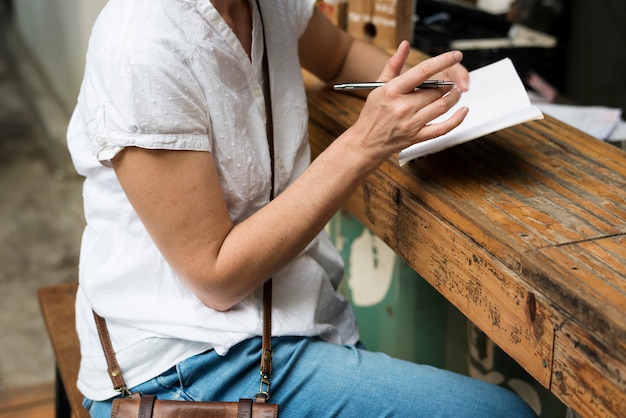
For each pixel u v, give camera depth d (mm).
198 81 1153
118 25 1123
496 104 1233
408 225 1242
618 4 3170
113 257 1252
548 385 951
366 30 1926
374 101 1105
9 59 5895
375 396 1219
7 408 2486
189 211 1130
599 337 854
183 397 1225
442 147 1172
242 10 1303
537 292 953
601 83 3305
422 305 1769
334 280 1463
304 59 1608
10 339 3023
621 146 1674
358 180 1152
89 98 1132
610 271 923
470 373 1669
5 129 4816
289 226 1151
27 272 3475
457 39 2355
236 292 1184
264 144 1265
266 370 1199
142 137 1088
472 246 1074
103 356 1284
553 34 3254
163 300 1234
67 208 3992
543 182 1175
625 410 826
